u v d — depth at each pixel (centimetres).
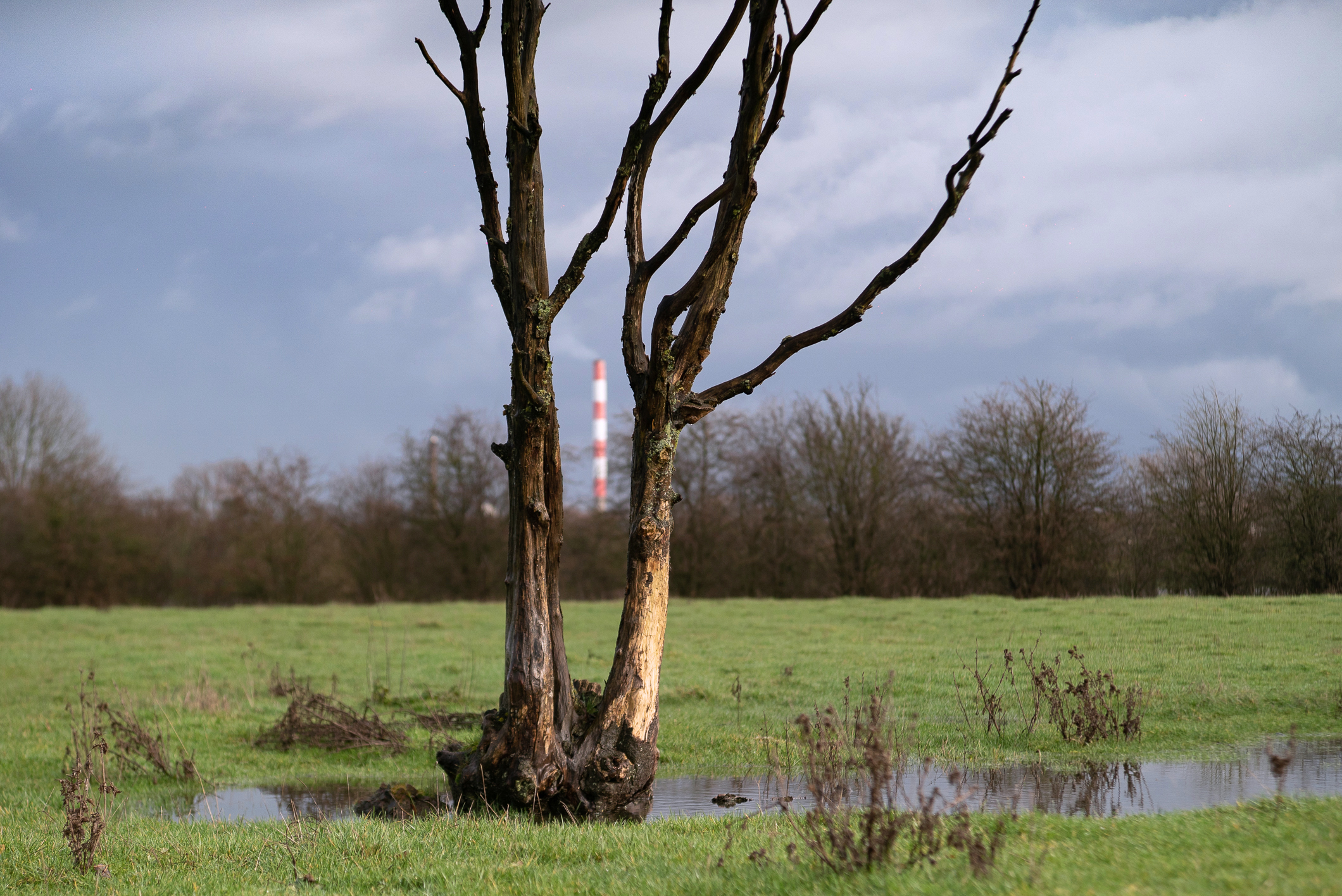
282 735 1341
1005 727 1232
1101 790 915
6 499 4600
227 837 800
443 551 4841
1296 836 524
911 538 3950
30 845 768
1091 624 2211
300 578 4791
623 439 4466
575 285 869
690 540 4297
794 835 652
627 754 866
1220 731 1166
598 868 636
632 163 841
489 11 841
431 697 1675
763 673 1795
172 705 1648
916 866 523
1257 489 3212
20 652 2492
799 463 4178
